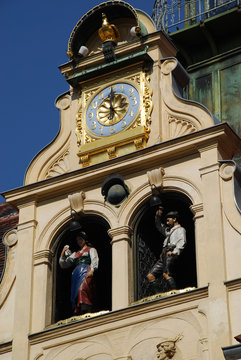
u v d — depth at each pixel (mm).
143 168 32562
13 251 33281
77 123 33875
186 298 30516
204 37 38656
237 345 28562
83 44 34688
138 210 32344
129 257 31906
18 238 33219
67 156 33844
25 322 32031
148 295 31938
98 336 31031
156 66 33688
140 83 33594
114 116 33500
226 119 37469
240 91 37750
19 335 31875
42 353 31422
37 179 33781
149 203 32281
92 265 32469
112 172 32750
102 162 32812
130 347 30578
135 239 32156
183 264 32594
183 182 32000
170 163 32344
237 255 30656
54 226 33062
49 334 31547
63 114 34344
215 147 31953
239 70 38094
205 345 29891
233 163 31703
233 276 30453
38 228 33188
